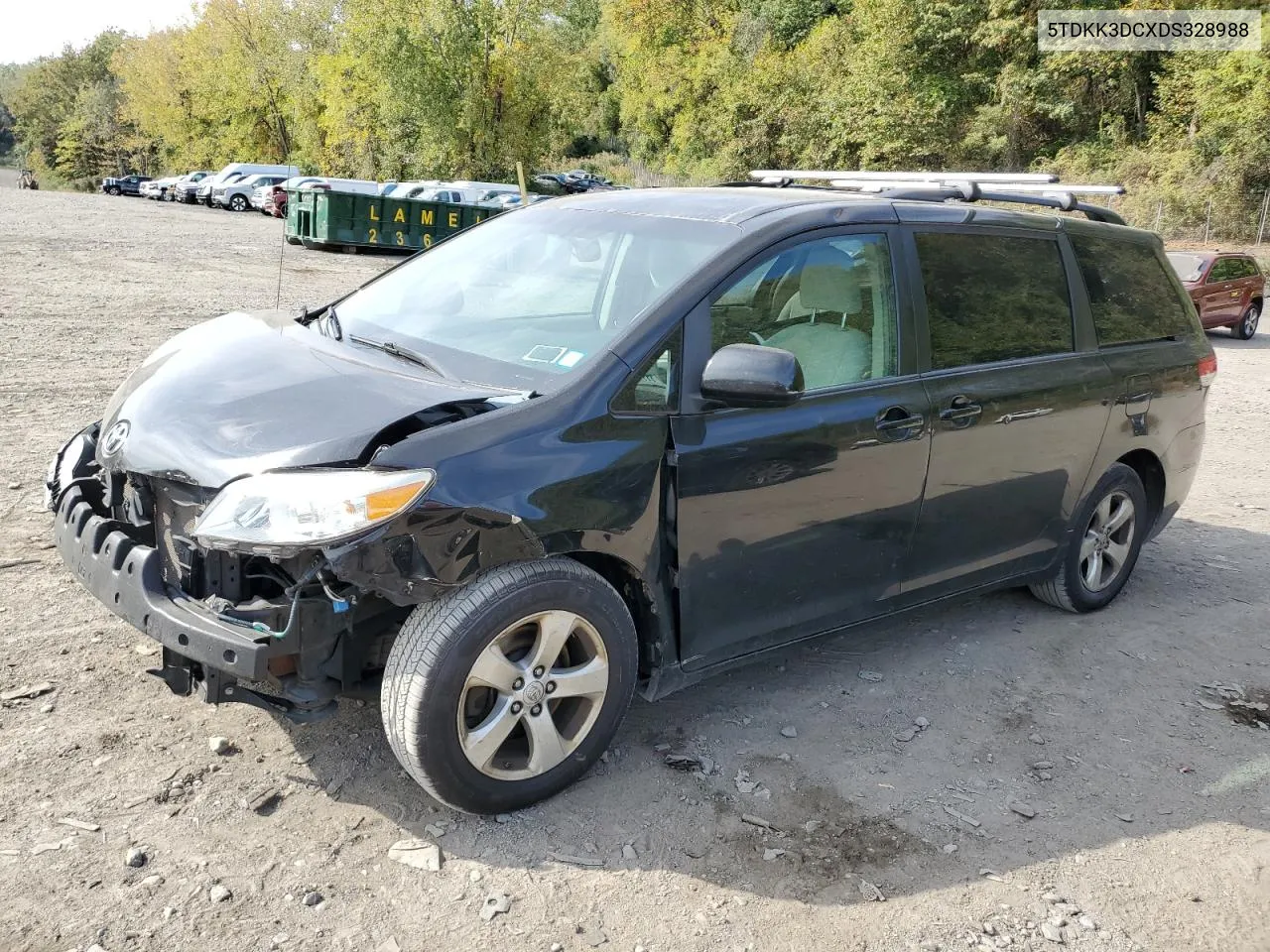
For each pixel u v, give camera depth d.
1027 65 37.78
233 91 60.56
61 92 102.75
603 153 79.81
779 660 4.16
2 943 2.29
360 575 2.53
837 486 3.43
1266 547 6.17
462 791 2.81
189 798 2.88
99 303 12.16
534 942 2.48
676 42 63.09
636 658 3.10
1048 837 3.09
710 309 3.17
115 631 3.81
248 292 14.56
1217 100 31.12
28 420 6.61
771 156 47.19
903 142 38.34
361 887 2.61
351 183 26.67
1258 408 11.13
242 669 2.55
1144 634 4.73
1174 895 2.87
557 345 3.17
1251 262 18.36
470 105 44.16
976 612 4.86
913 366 3.68
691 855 2.85
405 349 3.32
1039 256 4.30
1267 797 3.41
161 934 2.38
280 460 2.64
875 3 39.41
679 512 3.05
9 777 2.88
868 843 2.98
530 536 2.75
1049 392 4.15
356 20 44.31
